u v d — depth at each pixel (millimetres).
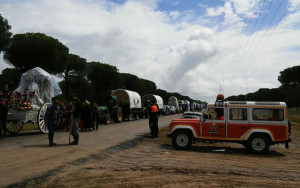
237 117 11406
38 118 14578
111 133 16344
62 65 44469
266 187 6207
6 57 40062
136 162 8469
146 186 5930
